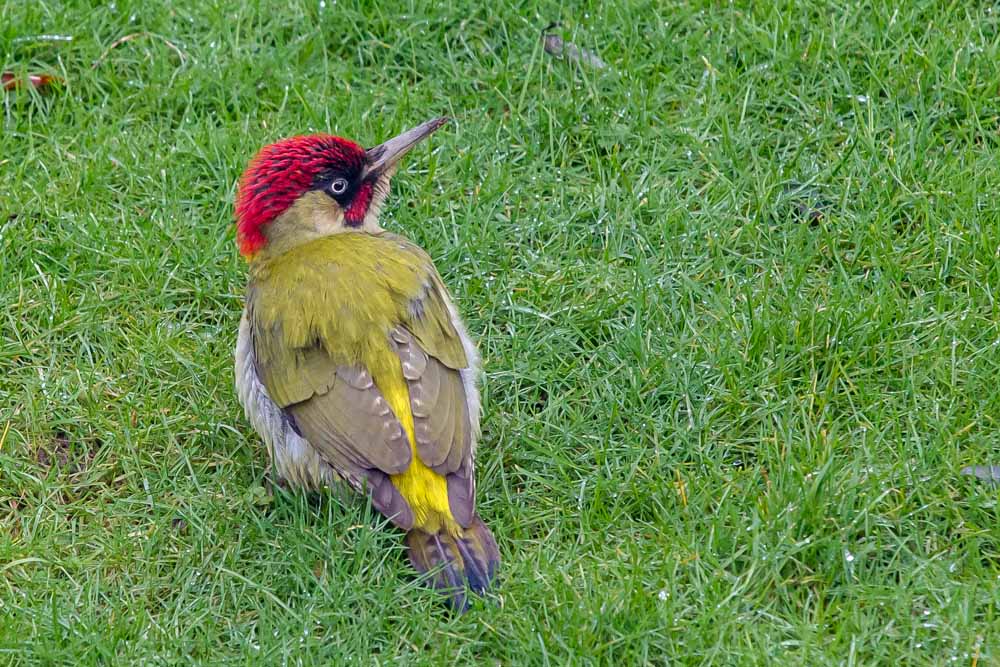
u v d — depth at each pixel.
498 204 13.81
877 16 14.71
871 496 10.92
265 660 10.16
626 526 11.18
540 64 14.70
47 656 10.22
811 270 13.08
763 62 14.80
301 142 11.87
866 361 12.16
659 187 13.83
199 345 12.80
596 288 13.05
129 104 14.89
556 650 10.19
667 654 10.15
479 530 10.63
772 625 10.24
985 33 14.75
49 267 13.41
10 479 11.77
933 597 10.34
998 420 11.58
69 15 15.36
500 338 12.73
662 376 12.17
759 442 11.68
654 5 15.28
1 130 14.48
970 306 12.41
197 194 14.07
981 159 13.61
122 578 11.03
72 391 12.45
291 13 15.52
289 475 11.34
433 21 15.35
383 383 10.70
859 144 13.87
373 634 10.41
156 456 12.00
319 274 11.22
